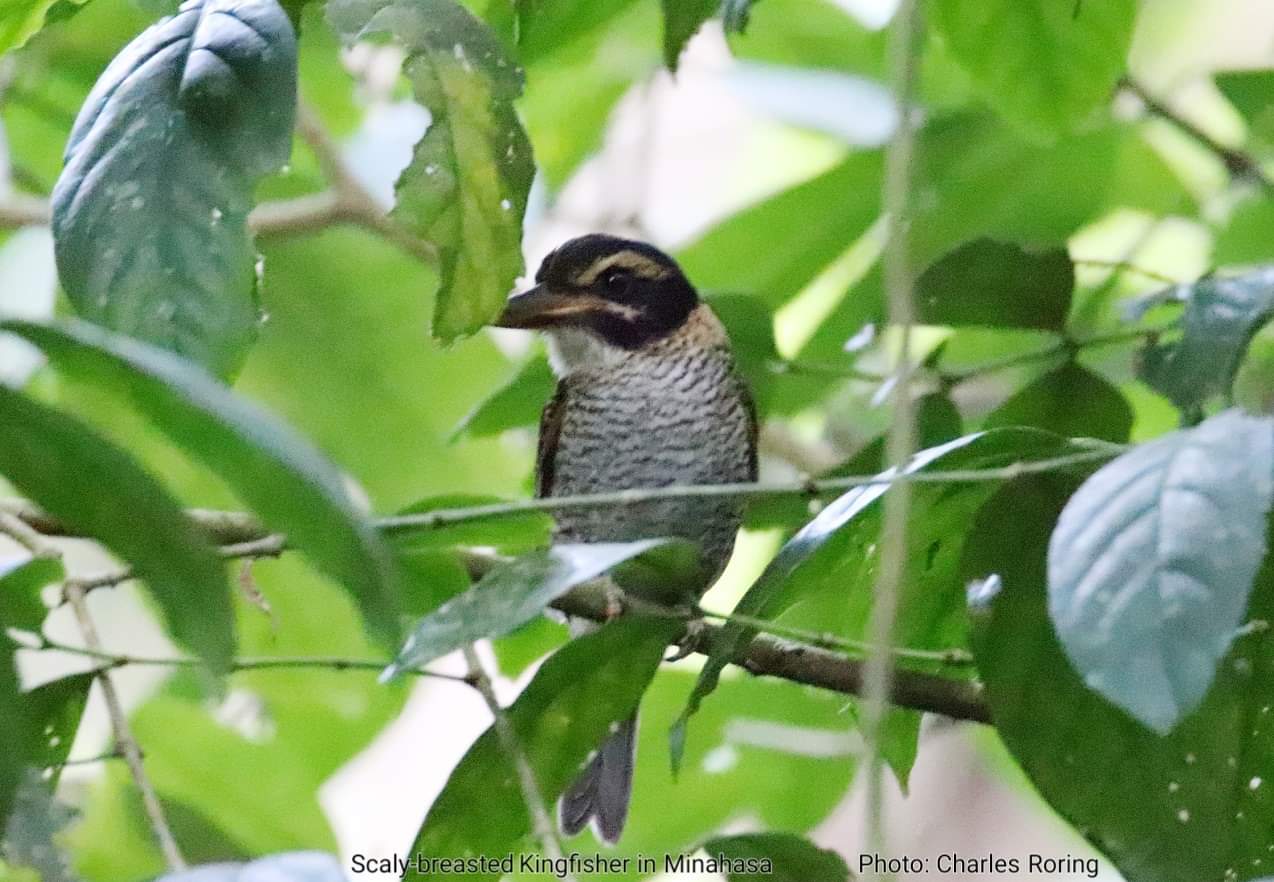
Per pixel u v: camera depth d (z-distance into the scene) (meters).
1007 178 9.22
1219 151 9.39
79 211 5.08
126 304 5.00
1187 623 3.79
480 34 5.71
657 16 9.99
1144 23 12.06
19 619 5.56
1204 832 5.53
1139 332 7.17
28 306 10.70
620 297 9.55
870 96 9.92
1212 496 3.93
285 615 8.98
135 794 8.38
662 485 9.48
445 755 12.74
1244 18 12.16
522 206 5.75
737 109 12.28
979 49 7.99
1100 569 3.91
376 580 3.57
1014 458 5.58
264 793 8.52
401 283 10.99
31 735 5.05
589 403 9.54
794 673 6.74
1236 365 6.12
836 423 10.23
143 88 5.20
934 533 6.17
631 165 12.02
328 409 10.99
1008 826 12.05
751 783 8.97
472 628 4.89
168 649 9.53
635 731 8.41
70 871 4.21
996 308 7.40
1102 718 5.59
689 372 9.48
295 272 10.92
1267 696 5.47
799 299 10.52
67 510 3.70
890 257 5.02
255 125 5.17
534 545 6.95
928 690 6.44
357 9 5.57
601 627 5.60
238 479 3.56
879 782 4.44
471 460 10.97
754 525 8.02
